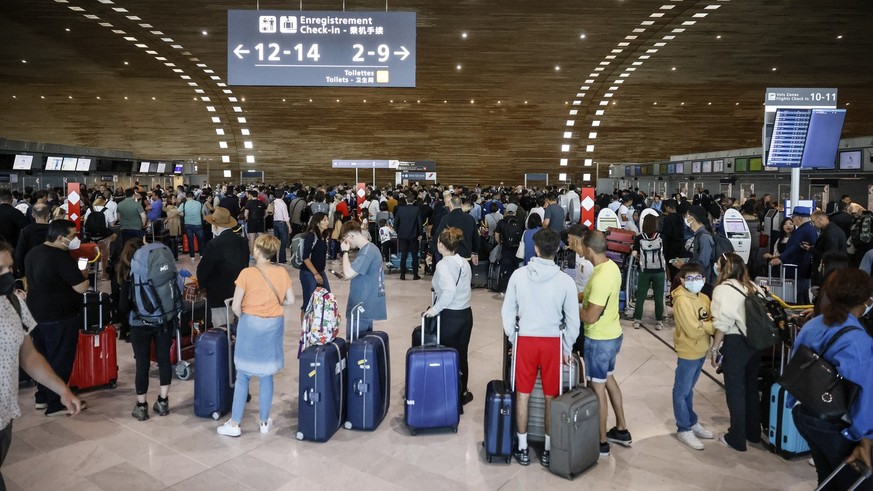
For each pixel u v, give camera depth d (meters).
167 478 3.86
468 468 4.04
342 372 4.64
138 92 33.31
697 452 4.34
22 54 25.97
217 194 17.20
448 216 9.09
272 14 9.66
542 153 38.41
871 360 2.66
